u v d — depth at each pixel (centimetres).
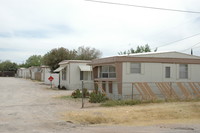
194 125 990
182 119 1146
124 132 838
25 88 3069
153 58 1870
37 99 1891
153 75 1864
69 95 2191
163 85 1834
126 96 1762
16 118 1114
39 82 4559
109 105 1505
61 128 916
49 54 4016
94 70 2225
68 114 1208
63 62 3148
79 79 2939
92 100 1709
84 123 1038
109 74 2002
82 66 2920
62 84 3203
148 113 1237
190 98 1795
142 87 1742
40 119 1094
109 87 1989
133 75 1803
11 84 3822
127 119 1125
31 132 834
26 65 8588
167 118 1167
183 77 1984
